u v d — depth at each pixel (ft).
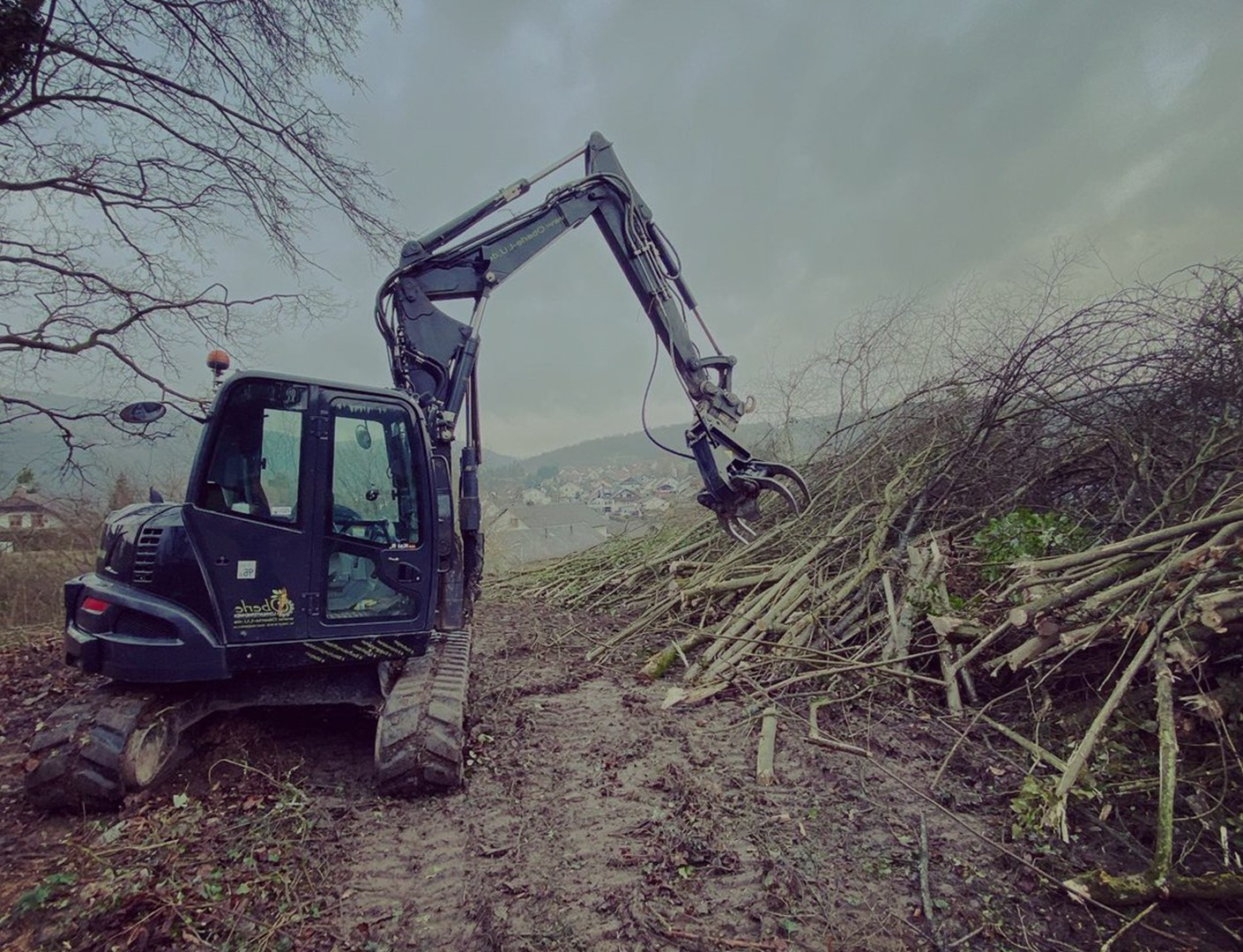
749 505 17.15
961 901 7.76
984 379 18.63
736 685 15.26
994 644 13.12
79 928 7.43
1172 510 13.78
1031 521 15.87
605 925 7.54
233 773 11.34
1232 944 6.86
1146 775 9.29
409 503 11.94
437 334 14.80
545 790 10.93
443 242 15.34
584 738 13.11
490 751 12.48
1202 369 15.51
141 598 10.57
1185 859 7.98
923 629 14.76
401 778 10.43
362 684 12.09
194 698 11.23
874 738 12.17
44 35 23.68
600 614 25.08
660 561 25.82
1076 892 7.58
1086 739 9.12
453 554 14.19
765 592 18.17
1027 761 10.73
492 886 8.29
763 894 8.02
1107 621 10.56
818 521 21.25
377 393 11.85
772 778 10.93
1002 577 14.39
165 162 29.66
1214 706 8.65
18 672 18.89
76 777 9.67
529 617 24.89
